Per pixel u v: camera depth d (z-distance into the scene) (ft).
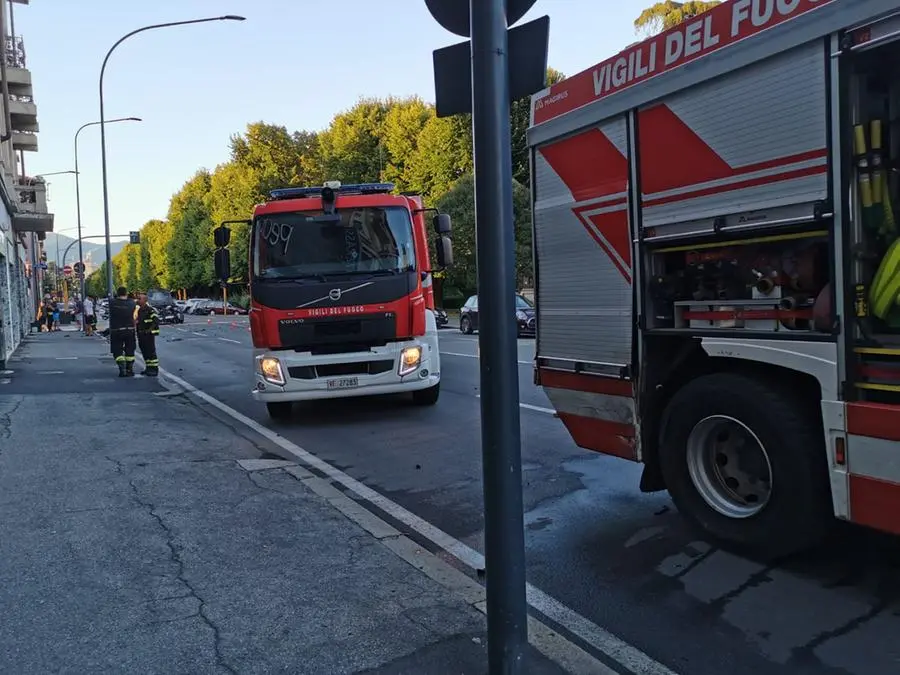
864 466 11.75
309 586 13.35
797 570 13.80
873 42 11.00
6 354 59.82
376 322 29.73
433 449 25.39
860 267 11.71
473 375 44.73
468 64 9.97
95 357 63.77
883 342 11.55
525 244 103.14
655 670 10.64
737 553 14.58
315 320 29.37
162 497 18.93
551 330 18.17
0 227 61.77
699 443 15.06
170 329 121.80
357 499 19.69
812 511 12.96
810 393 13.19
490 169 9.16
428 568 14.19
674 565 14.35
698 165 13.98
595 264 16.71
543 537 16.20
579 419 17.70
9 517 17.24
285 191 34.63
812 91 11.97
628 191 15.58
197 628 11.77
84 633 11.62
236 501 18.62
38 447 24.99
